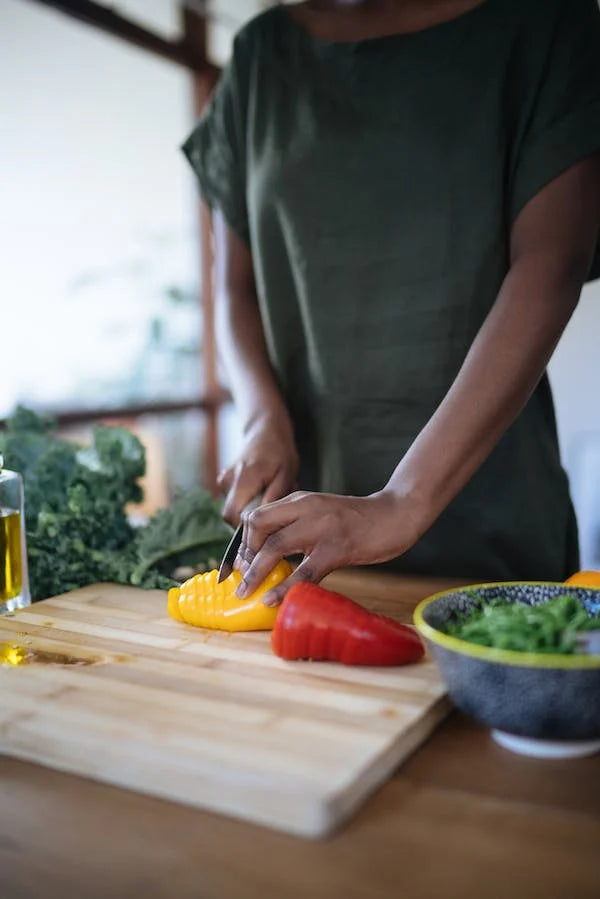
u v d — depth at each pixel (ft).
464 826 2.15
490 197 4.28
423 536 4.55
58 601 3.77
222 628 3.34
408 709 2.60
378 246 4.54
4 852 2.07
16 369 10.18
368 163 4.50
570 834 2.10
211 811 2.25
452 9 4.37
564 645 2.40
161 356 11.84
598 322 12.01
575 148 3.98
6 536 3.59
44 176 10.34
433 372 4.53
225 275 5.22
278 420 4.56
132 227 11.48
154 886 1.93
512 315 3.79
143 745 2.37
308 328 4.82
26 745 2.51
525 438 4.42
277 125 4.76
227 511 4.20
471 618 2.74
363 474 4.76
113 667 2.97
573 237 3.99
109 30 9.77
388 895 1.89
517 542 4.47
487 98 4.24
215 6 11.50
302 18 4.80
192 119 11.73
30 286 10.31
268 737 2.42
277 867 2.00
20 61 10.01
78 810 2.26
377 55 4.48
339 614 2.94
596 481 12.12
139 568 4.06
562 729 2.37
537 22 4.18
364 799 2.25
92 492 4.33
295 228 4.72
